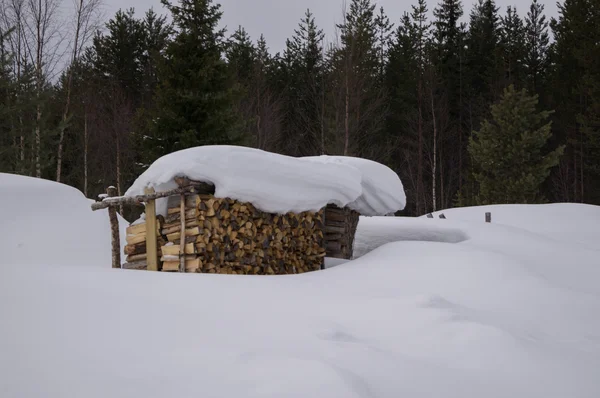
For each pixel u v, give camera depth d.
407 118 36.19
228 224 7.50
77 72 26.61
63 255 10.35
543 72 42.22
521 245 12.76
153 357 3.21
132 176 28.91
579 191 38.06
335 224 10.28
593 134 32.72
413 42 41.44
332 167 8.95
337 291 6.08
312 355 3.47
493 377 3.61
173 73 19.91
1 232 10.45
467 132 39.31
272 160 7.95
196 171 7.10
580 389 3.51
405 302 5.25
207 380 2.87
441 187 35.91
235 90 20.30
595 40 34.25
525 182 28.88
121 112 28.42
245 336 3.84
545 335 4.92
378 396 2.97
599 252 11.87
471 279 6.98
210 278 5.95
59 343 3.32
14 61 20.58
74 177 28.92
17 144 22.33
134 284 5.15
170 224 7.54
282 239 8.42
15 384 2.70
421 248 8.66
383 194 10.32
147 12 37.75
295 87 40.62
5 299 4.08
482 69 42.56
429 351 4.03
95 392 2.68
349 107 27.25
